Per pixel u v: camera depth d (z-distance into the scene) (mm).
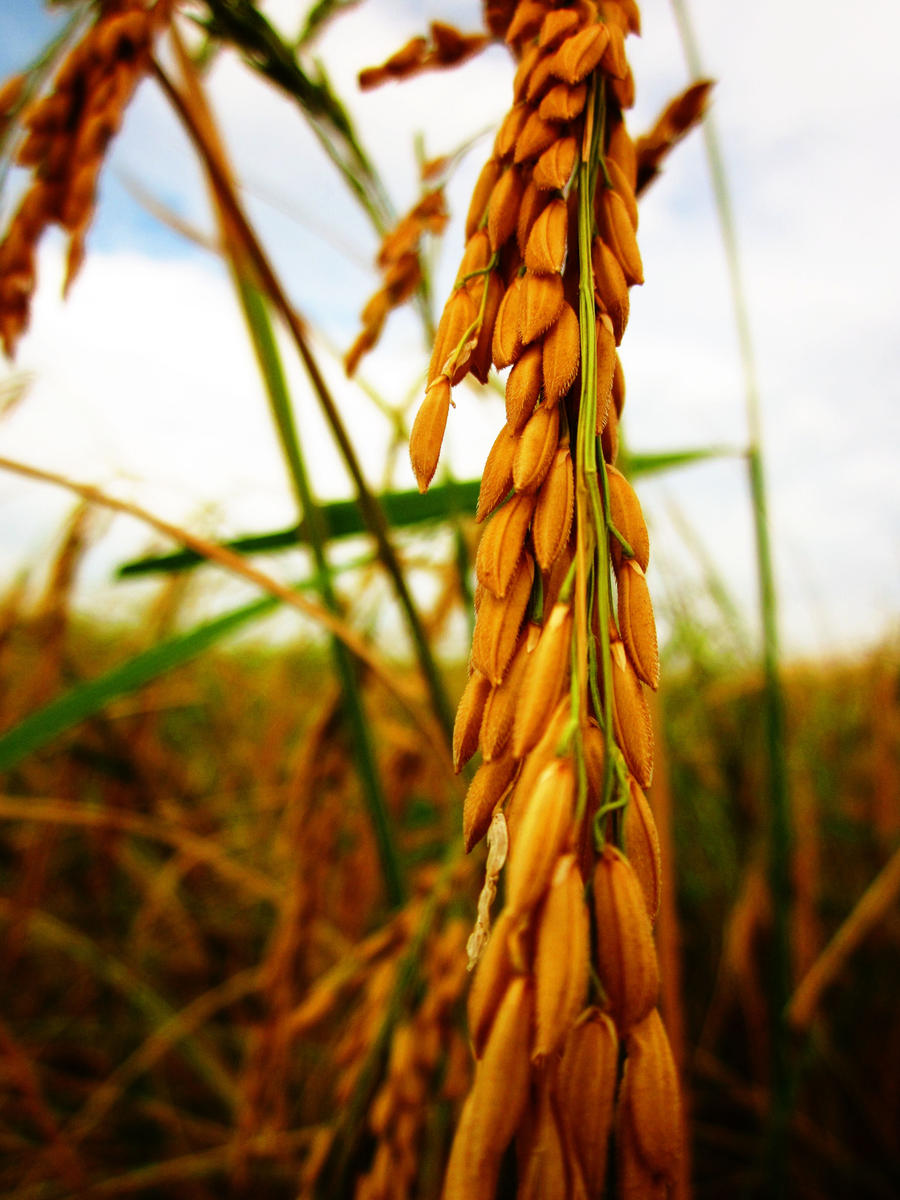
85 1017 269
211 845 267
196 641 155
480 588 57
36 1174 206
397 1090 115
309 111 127
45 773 302
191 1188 213
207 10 110
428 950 136
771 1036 164
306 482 161
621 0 69
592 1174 49
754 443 178
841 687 387
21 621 253
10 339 98
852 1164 207
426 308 161
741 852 269
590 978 53
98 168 92
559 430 59
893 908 260
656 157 96
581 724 55
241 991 234
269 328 162
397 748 206
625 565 57
